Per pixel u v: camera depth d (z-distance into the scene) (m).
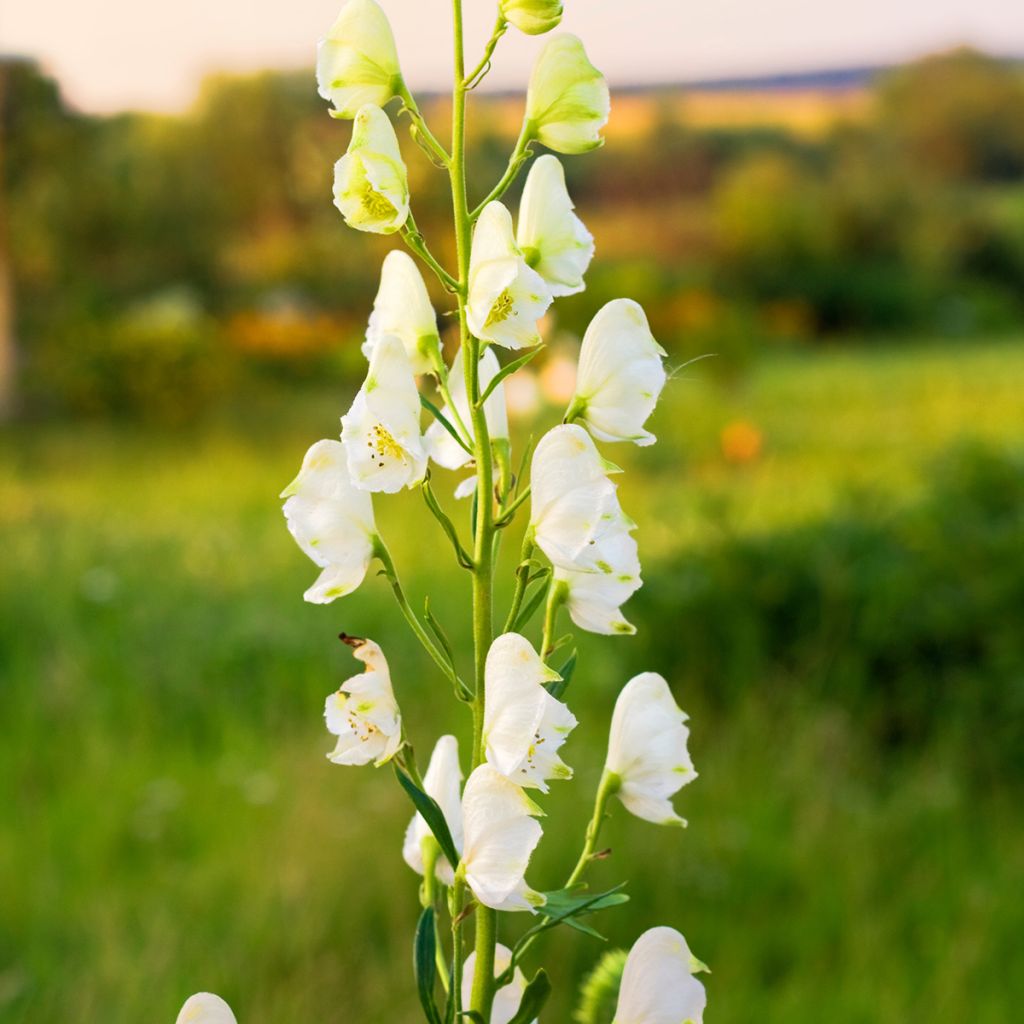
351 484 2.10
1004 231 53.31
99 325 21.17
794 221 48.25
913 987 4.87
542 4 2.01
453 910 1.98
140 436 20.09
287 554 10.91
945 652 6.68
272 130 35.94
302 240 36.19
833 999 4.76
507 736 1.94
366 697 2.02
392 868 5.37
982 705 6.43
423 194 23.38
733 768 6.17
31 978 4.82
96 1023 4.54
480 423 2.02
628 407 2.20
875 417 21.39
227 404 22.70
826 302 46.72
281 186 36.50
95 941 5.10
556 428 2.06
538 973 2.02
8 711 7.34
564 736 1.96
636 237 52.12
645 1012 2.13
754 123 65.38
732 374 22.17
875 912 5.30
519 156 2.04
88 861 5.78
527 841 1.94
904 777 6.28
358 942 5.06
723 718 6.74
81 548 10.91
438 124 26.69
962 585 6.74
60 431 20.78
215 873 5.52
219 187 34.88
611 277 27.48
